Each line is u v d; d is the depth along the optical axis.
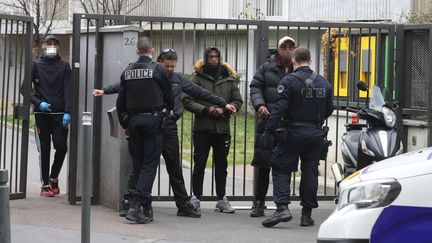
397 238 6.88
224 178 12.51
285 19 31.97
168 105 10.98
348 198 7.32
